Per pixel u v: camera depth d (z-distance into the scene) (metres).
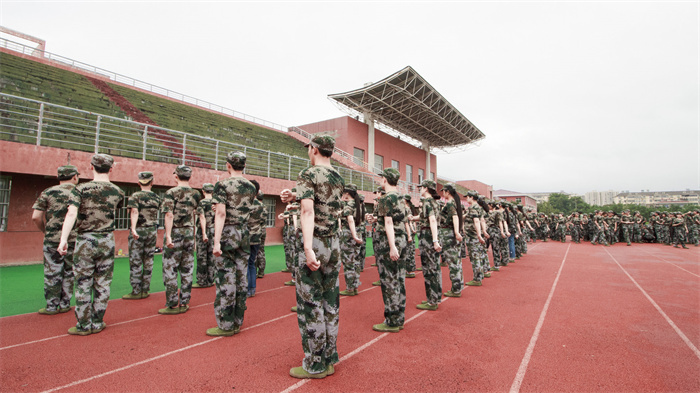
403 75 23.77
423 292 6.74
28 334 4.06
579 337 4.12
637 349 3.75
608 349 3.75
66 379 2.96
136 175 10.36
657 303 5.82
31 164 8.41
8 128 10.12
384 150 32.62
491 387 2.87
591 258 12.57
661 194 154.88
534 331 4.35
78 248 4.03
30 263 9.25
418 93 26.94
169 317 4.86
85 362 3.31
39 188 9.59
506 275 8.82
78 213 4.06
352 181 22.16
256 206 6.28
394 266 4.27
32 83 14.32
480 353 3.62
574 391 2.81
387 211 4.14
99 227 4.16
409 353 3.62
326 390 2.81
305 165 21.17
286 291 6.74
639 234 20.39
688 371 3.20
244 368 3.22
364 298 6.23
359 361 3.41
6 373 3.05
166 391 2.78
